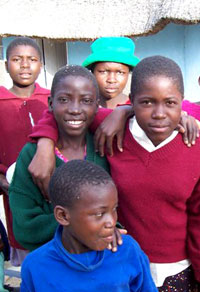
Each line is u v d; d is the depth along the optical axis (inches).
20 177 67.6
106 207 49.9
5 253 91.0
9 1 229.6
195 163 63.6
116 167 66.9
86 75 65.2
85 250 53.7
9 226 102.1
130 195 65.5
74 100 63.6
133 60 105.4
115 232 56.3
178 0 192.1
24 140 106.3
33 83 117.3
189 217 68.7
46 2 231.3
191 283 71.6
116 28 217.0
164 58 60.6
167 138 63.2
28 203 67.1
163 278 67.5
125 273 54.0
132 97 62.1
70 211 50.6
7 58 115.5
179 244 67.9
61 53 269.0
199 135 64.6
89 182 49.9
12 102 110.3
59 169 53.4
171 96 57.4
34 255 55.5
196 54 226.8
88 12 226.7
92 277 52.8
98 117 72.2
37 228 65.0
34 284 53.8
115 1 224.1
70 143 68.7
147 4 212.1
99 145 67.2
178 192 63.4
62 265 53.4
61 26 225.6
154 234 66.6
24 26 222.7
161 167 63.6
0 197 171.0
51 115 71.1
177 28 231.8
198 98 233.5
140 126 61.7
